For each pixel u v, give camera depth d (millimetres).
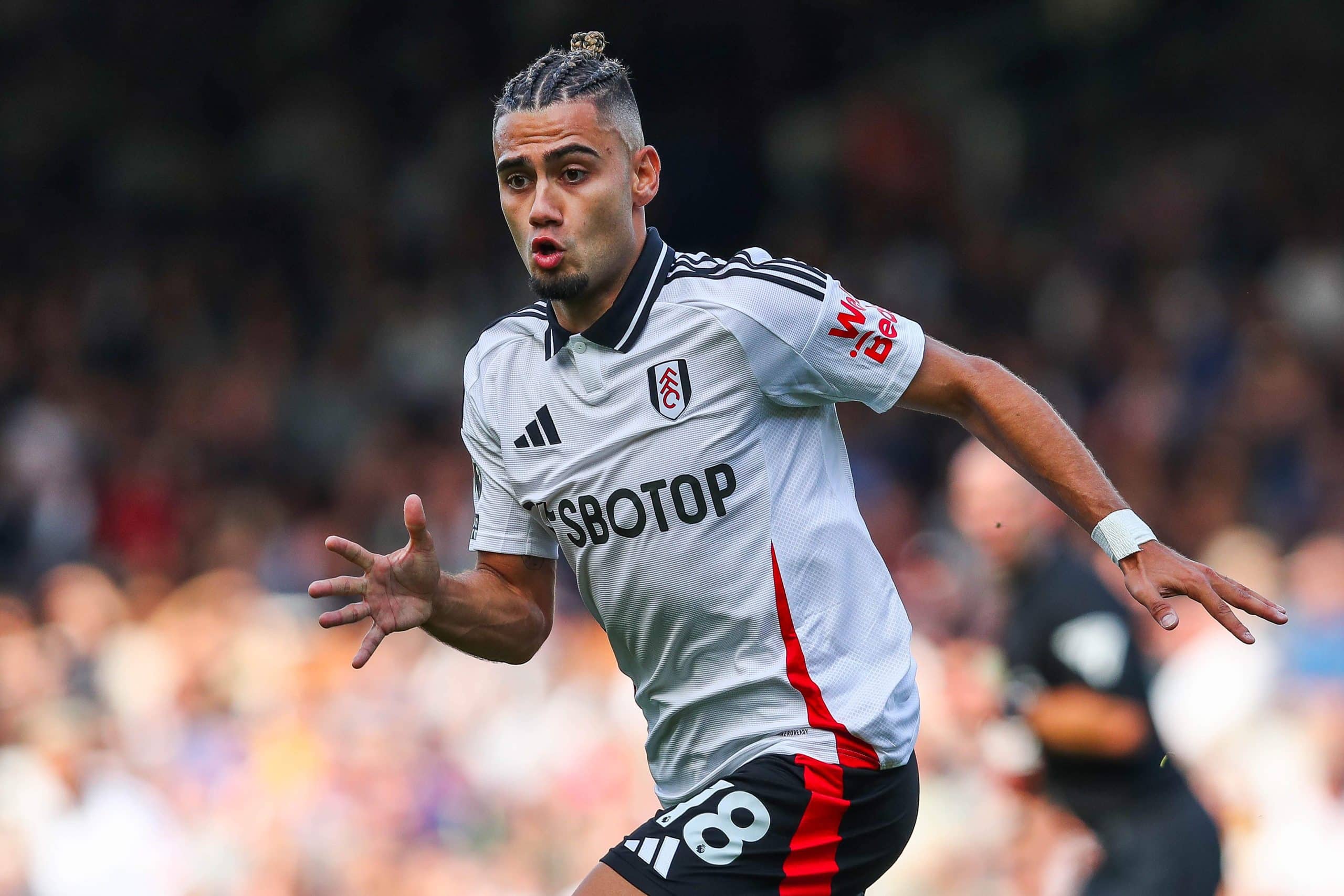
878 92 50781
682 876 11289
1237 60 49531
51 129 57594
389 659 32344
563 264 11023
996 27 51875
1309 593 27516
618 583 11523
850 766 11273
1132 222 45469
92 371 50094
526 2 55031
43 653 31281
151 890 26422
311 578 38875
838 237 47906
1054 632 20422
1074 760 20344
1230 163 46688
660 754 12055
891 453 39312
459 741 30094
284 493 44250
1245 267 43250
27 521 43250
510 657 12492
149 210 56031
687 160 50281
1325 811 23734
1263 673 26031
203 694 31281
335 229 54125
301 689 30234
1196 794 20875
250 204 56219
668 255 11445
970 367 11438
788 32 52156
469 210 52312
